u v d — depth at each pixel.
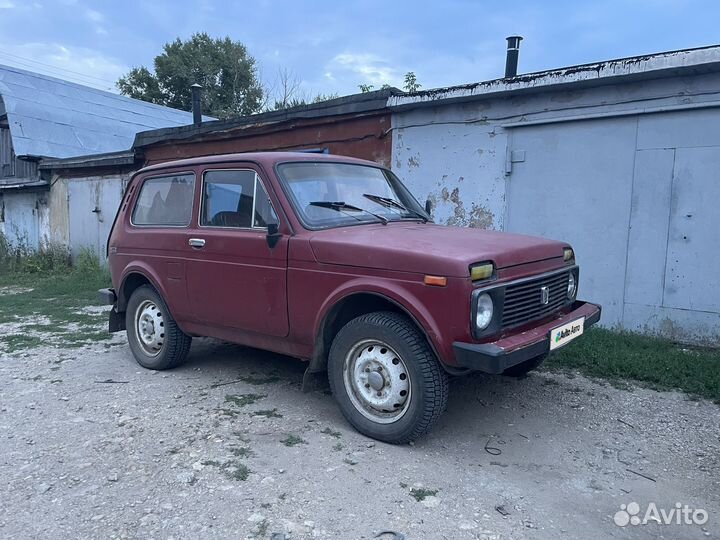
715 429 4.05
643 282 6.54
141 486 3.21
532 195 7.27
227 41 40.22
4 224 18.34
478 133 7.65
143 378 5.19
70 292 10.65
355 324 3.84
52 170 15.84
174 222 5.11
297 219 4.16
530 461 3.57
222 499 3.07
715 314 6.11
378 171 5.21
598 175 6.74
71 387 4.93
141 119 21.38
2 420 4.20
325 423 4.11
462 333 3.34
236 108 39.25
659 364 5.25
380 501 3.07
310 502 3.05
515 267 3.70
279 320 4.23
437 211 8.13
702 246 6.14
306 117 9.44
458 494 3.15
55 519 2.90
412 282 3.52
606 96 6.57
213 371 5.37
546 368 5.36
